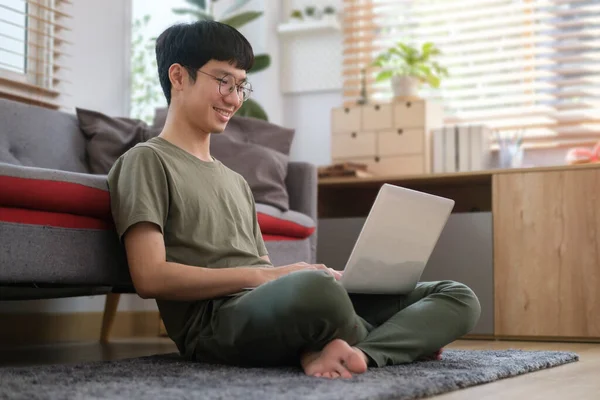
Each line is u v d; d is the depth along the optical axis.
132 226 1.65
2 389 1.23
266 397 1.16
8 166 1.69
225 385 1.29
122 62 3.44
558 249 3.17
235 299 1.59
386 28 4.38
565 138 3.98
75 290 2.14
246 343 1.54
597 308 3.08
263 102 4.26
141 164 1.70
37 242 1.73
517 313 3.21
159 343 2.85
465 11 4.23
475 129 3.77
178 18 4.05
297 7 4.46
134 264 1.62
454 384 1.39
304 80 4.42
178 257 1.69
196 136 1.84
